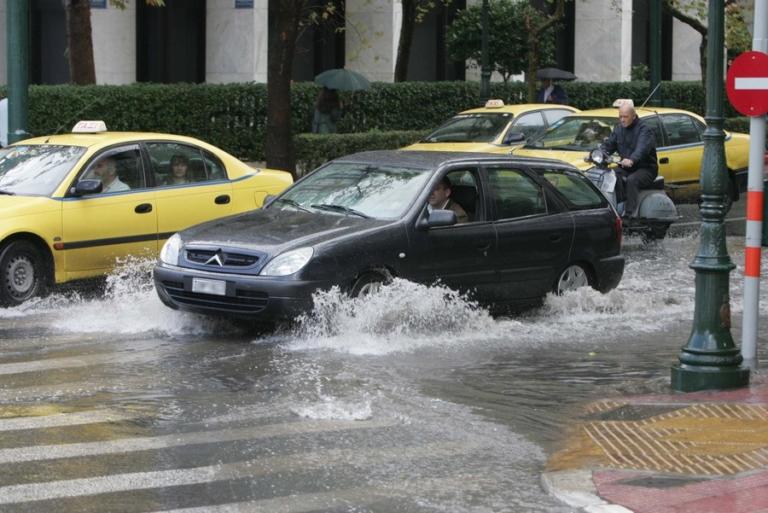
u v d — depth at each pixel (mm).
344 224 15227
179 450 10367
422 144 27797
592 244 17219
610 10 51438
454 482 9625
